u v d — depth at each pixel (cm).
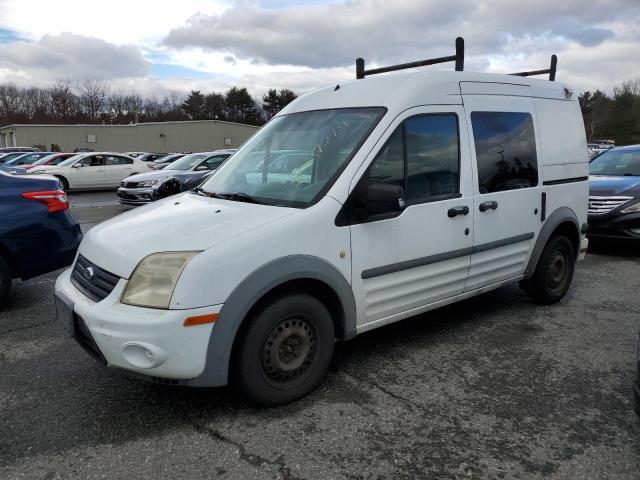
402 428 297
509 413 315
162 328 270
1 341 425
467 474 258
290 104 436
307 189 341
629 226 729
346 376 363
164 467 263
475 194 410
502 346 418
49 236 496
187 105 9600
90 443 283
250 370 301
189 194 399
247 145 427
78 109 8638
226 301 283
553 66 536
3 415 312
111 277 295
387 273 358
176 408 319
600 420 308
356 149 344
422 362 387
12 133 5569
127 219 351
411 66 476
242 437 288
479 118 419
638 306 523
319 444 282
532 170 463
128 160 2062
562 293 523
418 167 373
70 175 1911
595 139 7162
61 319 329
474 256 418
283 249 303
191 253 284
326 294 337
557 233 508
